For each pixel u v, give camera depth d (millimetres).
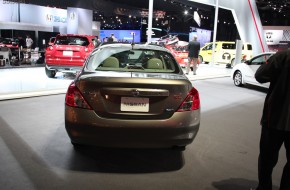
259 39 20188
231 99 8188
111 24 34656
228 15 28594
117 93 3152
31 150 3895
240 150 4266
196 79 12156
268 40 27766
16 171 3289
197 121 3410
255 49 19844
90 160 3682
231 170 3590
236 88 10320
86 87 3199
